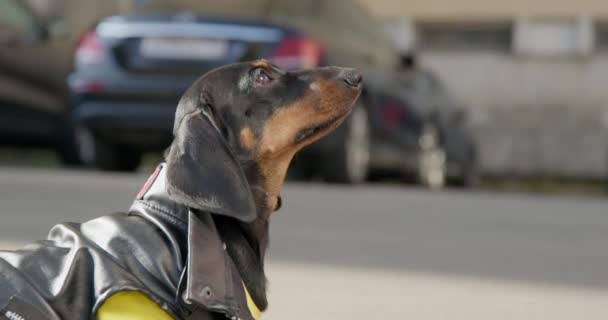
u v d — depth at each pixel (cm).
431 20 2734
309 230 1028
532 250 968
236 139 474
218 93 472
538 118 2658
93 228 441
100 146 1461
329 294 752
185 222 440
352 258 891
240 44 1304
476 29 2717
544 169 2650
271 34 1301
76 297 414
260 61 488
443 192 1468
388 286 788
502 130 2670
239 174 437
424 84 1752
